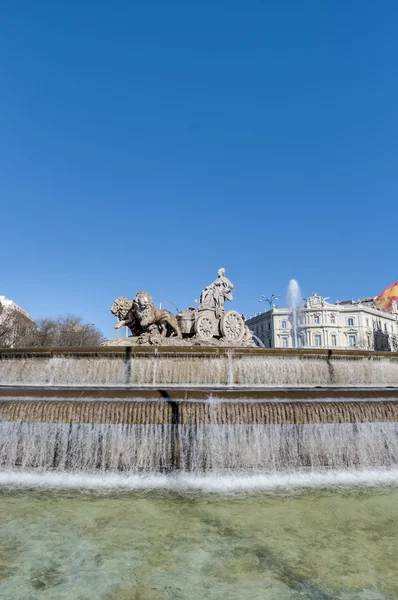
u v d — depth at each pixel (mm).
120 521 5301
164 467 7238
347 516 5516
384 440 7598
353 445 7496
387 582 3916
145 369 11688
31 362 12062
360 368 12883
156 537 4840
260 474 7207
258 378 11945
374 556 4418
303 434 7410
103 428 7336
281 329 85188
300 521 5340
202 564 4223
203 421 7320
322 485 6793
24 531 4973
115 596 3641
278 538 4840
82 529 5043
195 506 5859
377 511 5699
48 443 7348
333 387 11898
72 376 11734
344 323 86375
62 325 64562
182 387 11008
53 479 6988
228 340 16312
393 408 7727
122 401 7621
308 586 3832
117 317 15055
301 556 4406
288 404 7598
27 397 8000
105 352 11789
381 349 91000
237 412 7383
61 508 5746
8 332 47000
